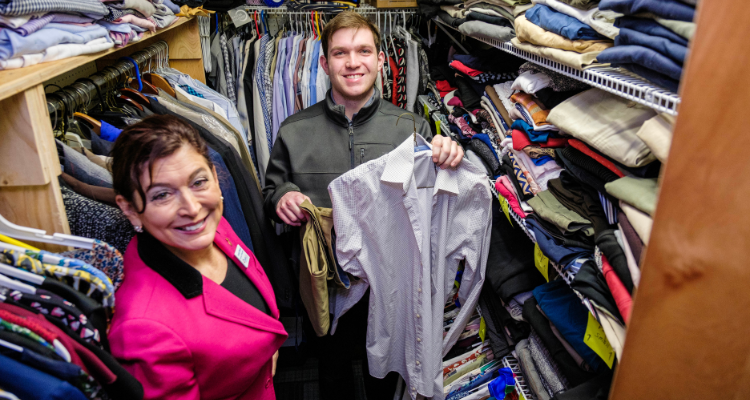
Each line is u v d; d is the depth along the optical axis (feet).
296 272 5.38
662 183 1.13
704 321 1.12
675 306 1.16
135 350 2.62
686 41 2.42
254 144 8.57
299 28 9.77
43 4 2.72
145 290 2.83
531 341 4.65
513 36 4.69
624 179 3.05
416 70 8.45
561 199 3.93
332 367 6.23
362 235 4.90
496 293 5.25
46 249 2.93
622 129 3.17
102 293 2.47
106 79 4.63
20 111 2.52
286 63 8.34
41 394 1.92
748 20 0.93
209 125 5.59
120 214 3.43
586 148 3.55
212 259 3.46
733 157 0.99
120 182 2.72
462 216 4.89
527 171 4.45
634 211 2.86
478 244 4.92
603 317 3.09
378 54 6.12
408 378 5.45
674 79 2.50
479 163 5.91
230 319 3.13
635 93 2.75
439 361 5.26
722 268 1.06
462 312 5.35
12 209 2.83
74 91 4.13
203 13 7.07
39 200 2.81
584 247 3.54
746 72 0.95
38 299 2.18
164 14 5.15
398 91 8.56
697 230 1.08
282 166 6.06
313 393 7.23
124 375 2.38
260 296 3.83
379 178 4.60
